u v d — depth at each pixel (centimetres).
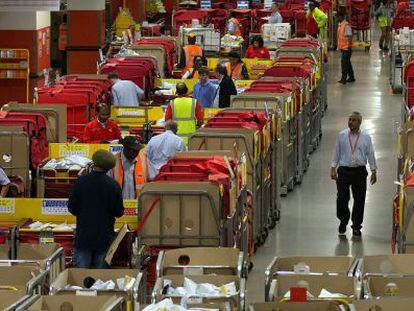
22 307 1215
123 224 1755
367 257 1445
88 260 1712
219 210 1689
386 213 2466
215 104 2880
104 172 1730
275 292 1344
